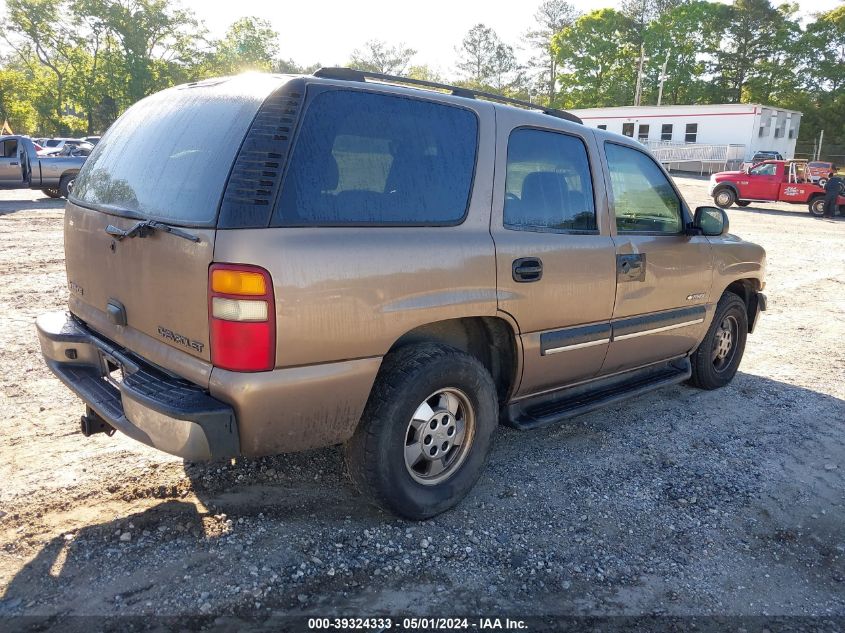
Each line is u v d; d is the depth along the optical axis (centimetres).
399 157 290
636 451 410
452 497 319
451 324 325
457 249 300
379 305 273
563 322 359
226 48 6638
